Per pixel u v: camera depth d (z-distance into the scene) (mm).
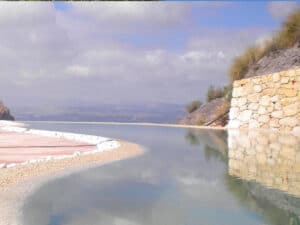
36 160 6719
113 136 12406
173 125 19844
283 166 5891
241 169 5707
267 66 14945
